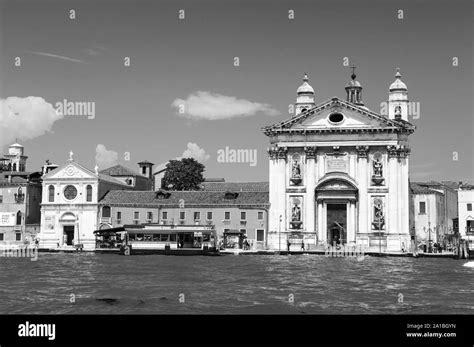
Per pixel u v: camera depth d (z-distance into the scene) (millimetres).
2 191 113875
